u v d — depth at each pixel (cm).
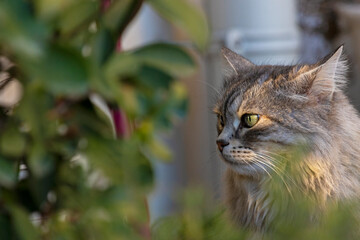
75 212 202
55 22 171
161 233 226
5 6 153
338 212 189
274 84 242
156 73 197
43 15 164
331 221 184
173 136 288
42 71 159
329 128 241
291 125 240
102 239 196
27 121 176
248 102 241
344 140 242
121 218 197
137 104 197
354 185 242
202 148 286
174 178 288
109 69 183
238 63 250
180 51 194
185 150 289
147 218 212
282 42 278
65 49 163
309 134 240
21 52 155
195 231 227
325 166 241
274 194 241
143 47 194
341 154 242
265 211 244
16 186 203
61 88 160
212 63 279
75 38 181
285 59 279
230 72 250
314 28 325
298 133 240
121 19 192
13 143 179
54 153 196
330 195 241
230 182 249
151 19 281
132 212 204
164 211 280
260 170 242
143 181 201
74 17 175
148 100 201
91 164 201
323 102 241
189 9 184
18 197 203
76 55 163
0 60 190
